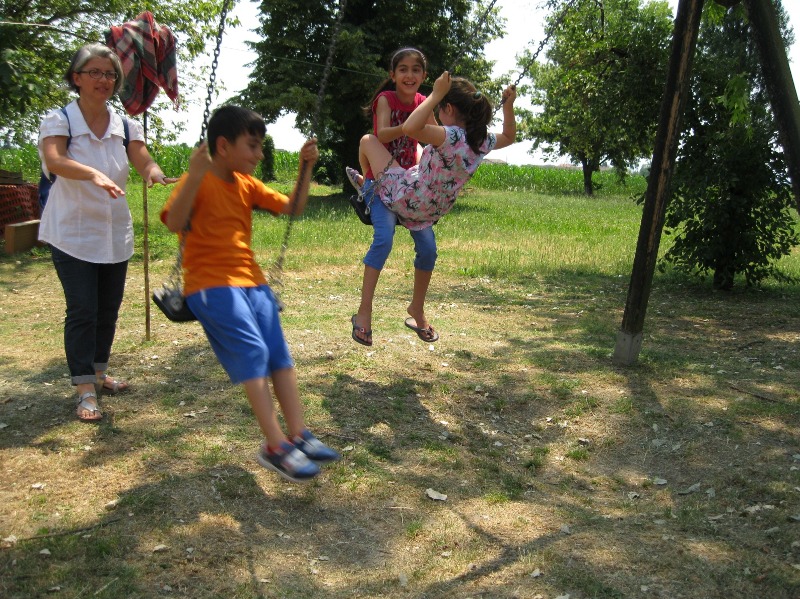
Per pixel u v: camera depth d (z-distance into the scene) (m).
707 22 9.72
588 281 10.95
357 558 3.27
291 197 3.54
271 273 3.59
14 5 14.24
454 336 6.84
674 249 10.63
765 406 5.16
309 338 6.35
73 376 4.49
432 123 4.67
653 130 10.70
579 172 48.50
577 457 4.45
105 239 4.43
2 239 13.23
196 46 16.33
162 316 7.24
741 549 3.39
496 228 18.48
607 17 10.86
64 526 3.35
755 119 9.62
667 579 3.12
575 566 3.20
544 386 5.45
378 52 26.55
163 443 4.23
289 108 25.47
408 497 3.81
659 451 4.53
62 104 15.12
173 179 4.44
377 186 4.86
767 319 8.52
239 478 3.86
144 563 3.11
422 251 5.14
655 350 6.68
